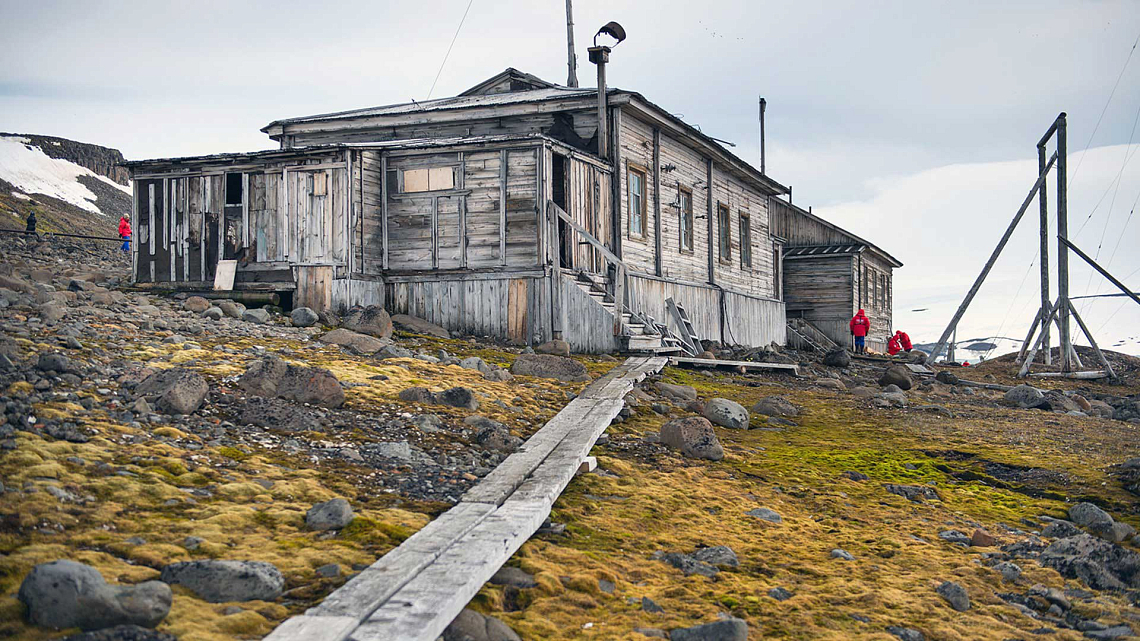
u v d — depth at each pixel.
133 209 19.17
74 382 8.60
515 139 17.92
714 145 25.16
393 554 5.62
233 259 18.44
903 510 9.03
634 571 6.52
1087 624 6.40
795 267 39.69
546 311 17.78
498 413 10.48
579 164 19.23
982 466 11.11
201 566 5.05
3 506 5.57
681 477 9.17
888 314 48.78
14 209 73.06
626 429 10.86
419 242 18.72
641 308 21.17
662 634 5.46
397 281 18.81
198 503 6.39
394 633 4.40
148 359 10.43
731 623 5.46
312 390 9.42
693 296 24.81
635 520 7.64
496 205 18.25
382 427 9.02
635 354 17.14
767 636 5.67
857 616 6.13
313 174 17.94
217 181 18.55
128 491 6.28
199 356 11.09
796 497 9.19
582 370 13.71
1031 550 7.78
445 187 18.59
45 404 7.81
